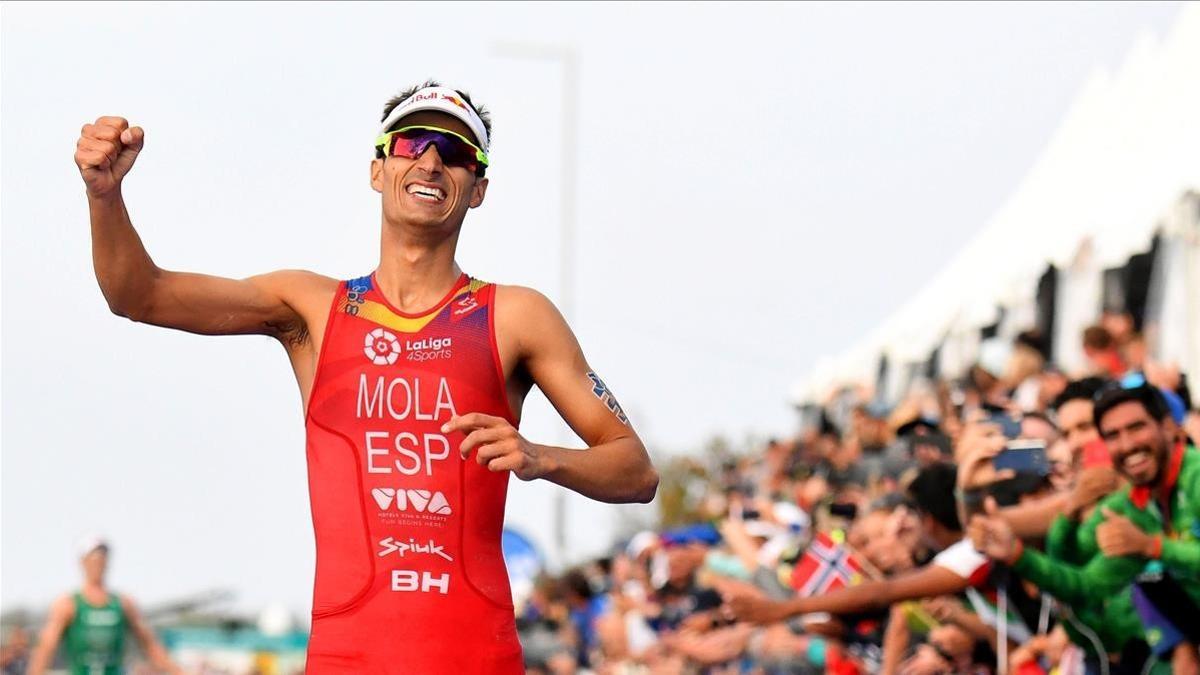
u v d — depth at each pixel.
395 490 12.03
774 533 31.53
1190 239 29.20
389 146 12.38
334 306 12.41
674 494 86.12
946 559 19.36
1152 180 29.98
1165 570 17.61
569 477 11.41
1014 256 39.91
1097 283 34.56
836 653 25.05
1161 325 31.95
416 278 12.39
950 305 45.97
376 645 11.92
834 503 27.55
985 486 19.84
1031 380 29.28
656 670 33.34
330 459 12.18
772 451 44.41
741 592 19.33
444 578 12.00
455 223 12.38
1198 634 17.53
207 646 117.31
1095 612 18.17
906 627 22.97
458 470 12.04
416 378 12.12
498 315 12.29
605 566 47.91
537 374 12.38
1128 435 17.22
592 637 42.09
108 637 35.53
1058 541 18.62
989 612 20.44
